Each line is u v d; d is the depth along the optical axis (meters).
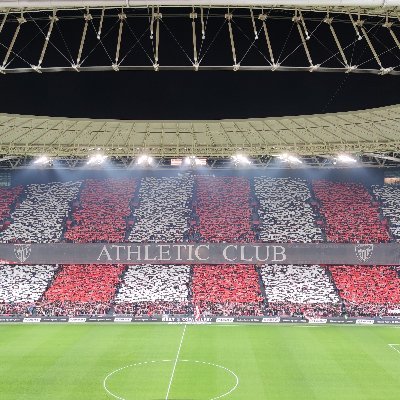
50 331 40.72
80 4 14.41
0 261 51.84
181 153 46.09
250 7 19.94
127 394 26.11
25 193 62.09
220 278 51.00
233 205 60.09
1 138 44.97
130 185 64.19
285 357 33.19
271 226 55.94
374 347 36.09
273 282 50.25
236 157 49.31
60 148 46.75
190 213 58.53
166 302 47.22
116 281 50.50
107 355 33.41
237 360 32.34
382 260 51.28
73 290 49.12
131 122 41.38
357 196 61.16
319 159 62.03
